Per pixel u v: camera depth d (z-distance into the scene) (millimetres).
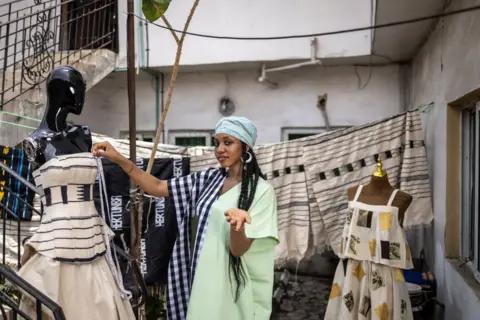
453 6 3238
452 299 3281
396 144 3732
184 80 5961
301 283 5273
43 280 1680
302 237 3852
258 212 1739
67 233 1720
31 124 4090
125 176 3580
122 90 6141
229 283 1758
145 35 5523
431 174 4105
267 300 1806
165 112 2170
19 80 4812
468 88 2812
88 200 1834
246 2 5312
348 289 2971
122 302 1927
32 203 3621
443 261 3578
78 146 1851
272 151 3861
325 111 5594
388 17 3744
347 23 5086
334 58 5180
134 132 2393
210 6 5375
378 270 2871
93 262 1815
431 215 3631
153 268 3604
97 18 6047
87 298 1758
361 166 3777
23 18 4359
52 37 5113
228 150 1788
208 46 5418
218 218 1774
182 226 1967
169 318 1899
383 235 2844
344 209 3795
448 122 3428
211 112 5910
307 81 5645
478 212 3053
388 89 5473
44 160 1767
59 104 1802
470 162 3322
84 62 5109
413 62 5105
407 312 2891
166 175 3684
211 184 1921
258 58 5316
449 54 3363
